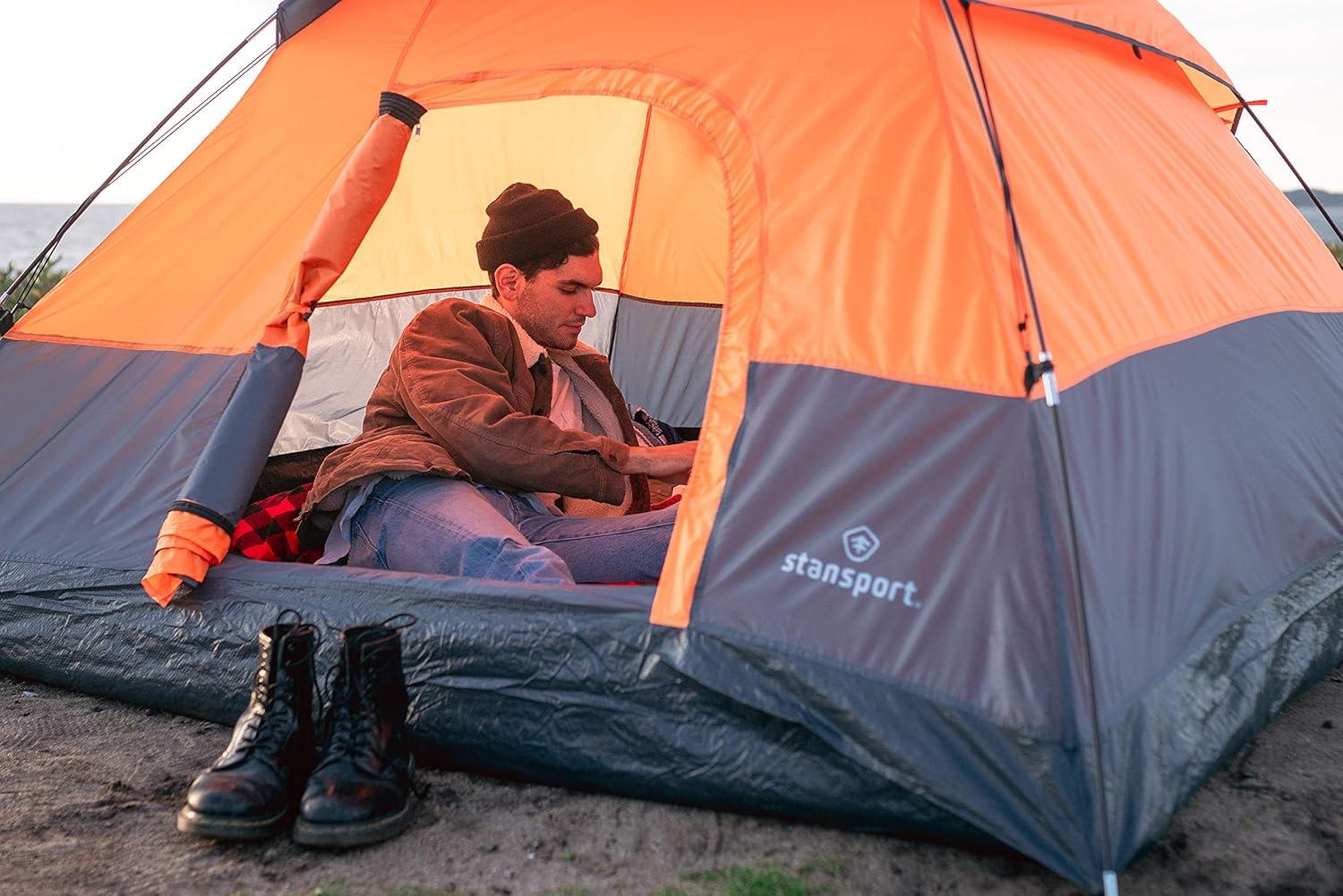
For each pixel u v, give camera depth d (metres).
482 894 1.55
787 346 1.87
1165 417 2.03
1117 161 2.34
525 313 2.48
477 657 1.88
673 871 1.60
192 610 2.13
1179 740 1.70
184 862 1.66
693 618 1.75
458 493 2.16
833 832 1.71
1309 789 1.84
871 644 1.66
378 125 2.31
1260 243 2.80
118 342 2.58
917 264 1.86
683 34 2.15
